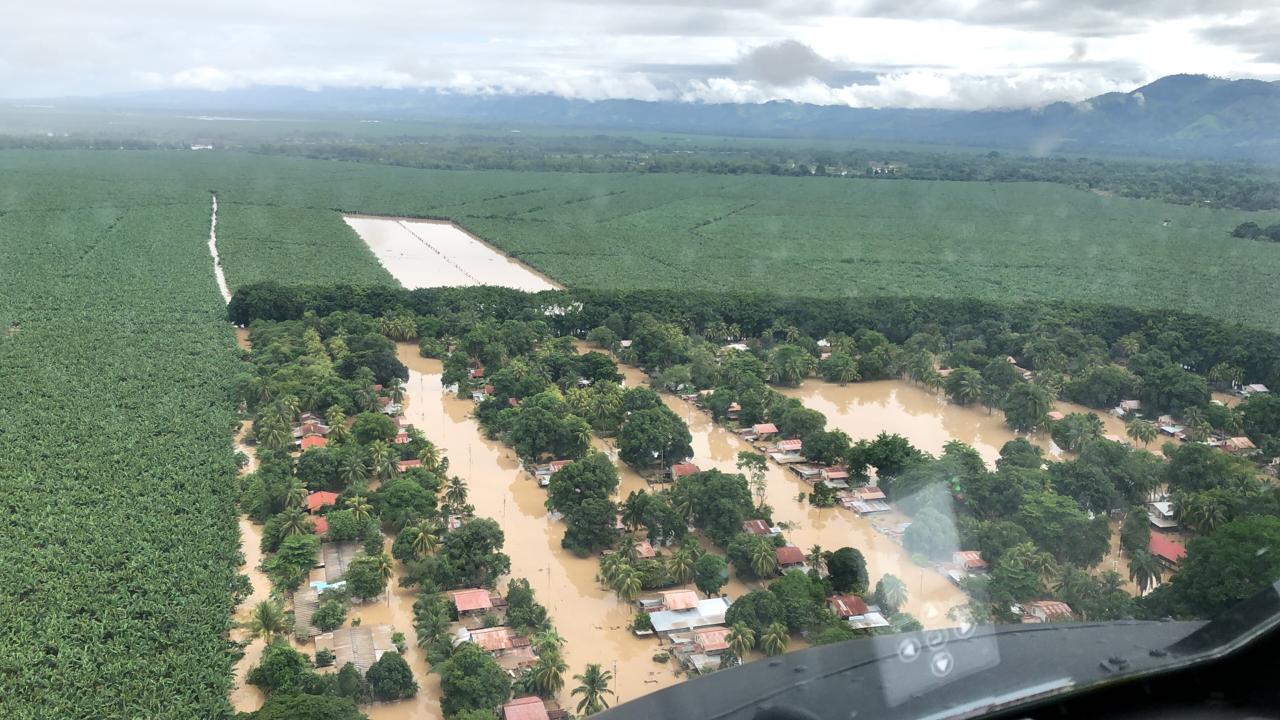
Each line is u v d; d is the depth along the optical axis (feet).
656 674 286.87
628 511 380.17
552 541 381.40
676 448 462.60
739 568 345.72
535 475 447.83
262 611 299.79
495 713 258.78
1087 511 385.09
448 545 347.15
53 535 348.79
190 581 322.96
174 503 381.60
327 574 345.51
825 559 337.93
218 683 267.80
